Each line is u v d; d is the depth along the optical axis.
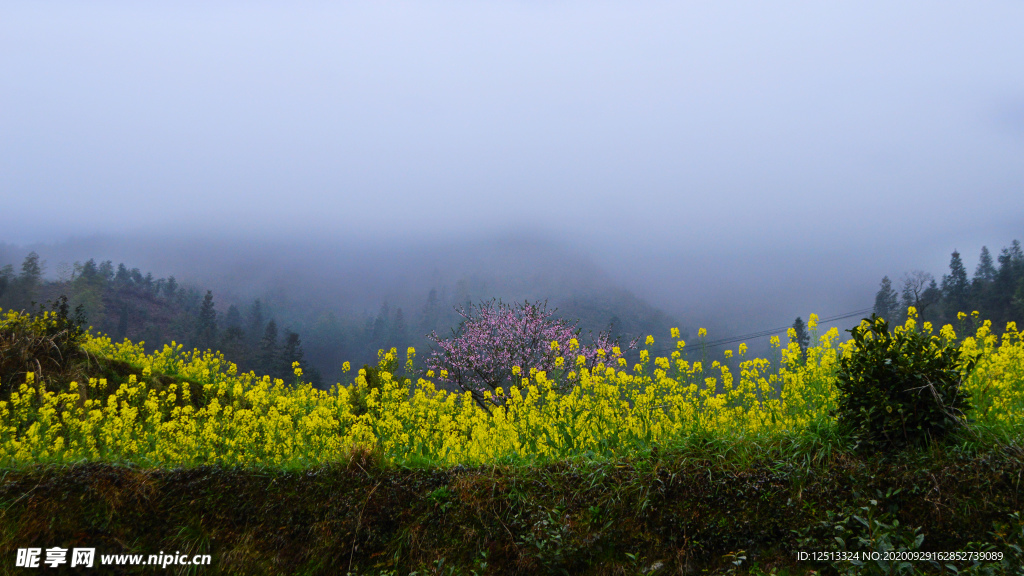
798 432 5.32
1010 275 76.81
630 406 6.36
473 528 5.27
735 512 4.81
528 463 5.83
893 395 4.80
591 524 5.08
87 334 13.07
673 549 4.80
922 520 4.38
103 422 9.05
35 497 5.70
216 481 5.81
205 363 14.43
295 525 5.54
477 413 7.35
